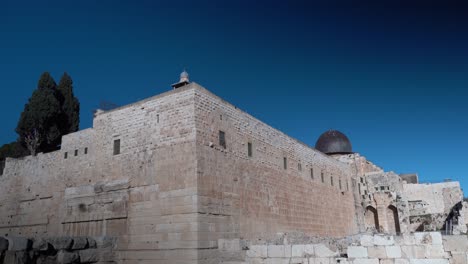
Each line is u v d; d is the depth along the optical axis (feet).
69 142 98.17
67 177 95.30
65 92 151.12
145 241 75.56
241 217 83.87
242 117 93.35
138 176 80.64
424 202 193.57
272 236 94.17
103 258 75.87
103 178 86.84
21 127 138.72
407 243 59.36
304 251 65.51
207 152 77.36
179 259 70.38
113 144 87.40
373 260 60.54
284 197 105.70
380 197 179.83
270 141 104.99
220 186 79.00
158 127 80.64
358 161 187.52
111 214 82.53
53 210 96.27
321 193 131.44
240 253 70.69
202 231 70.90
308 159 127.54
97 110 97.91
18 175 109.70
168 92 81.41
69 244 69.36
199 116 77.51
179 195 73.56
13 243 59.67
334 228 135.23
